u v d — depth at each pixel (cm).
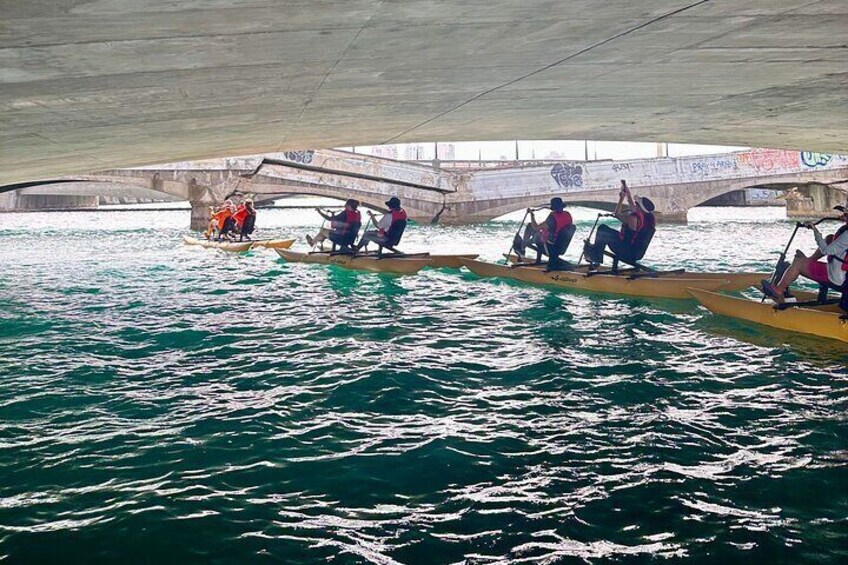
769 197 7981
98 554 474
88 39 673
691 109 1459
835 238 1081
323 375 945
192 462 638
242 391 875
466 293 1700
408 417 767
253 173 4219
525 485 586
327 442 689
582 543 490
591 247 1655
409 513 538
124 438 701
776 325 1180
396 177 4500
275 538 498
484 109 1435
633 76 1131
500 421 752
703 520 520
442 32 816
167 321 1374
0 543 487
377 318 1389
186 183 4169
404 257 2053
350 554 477
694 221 5075
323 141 1869
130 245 3344
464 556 476
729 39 904
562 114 1524
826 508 536
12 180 1902
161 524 516
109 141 1352
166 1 594
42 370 983
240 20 684
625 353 1051
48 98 904
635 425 732
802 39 906
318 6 669
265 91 1073
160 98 1017
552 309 1445
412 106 1355
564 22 803
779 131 1758
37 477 602
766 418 747
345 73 1007
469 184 4659
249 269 2277
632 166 4688
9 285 1923
